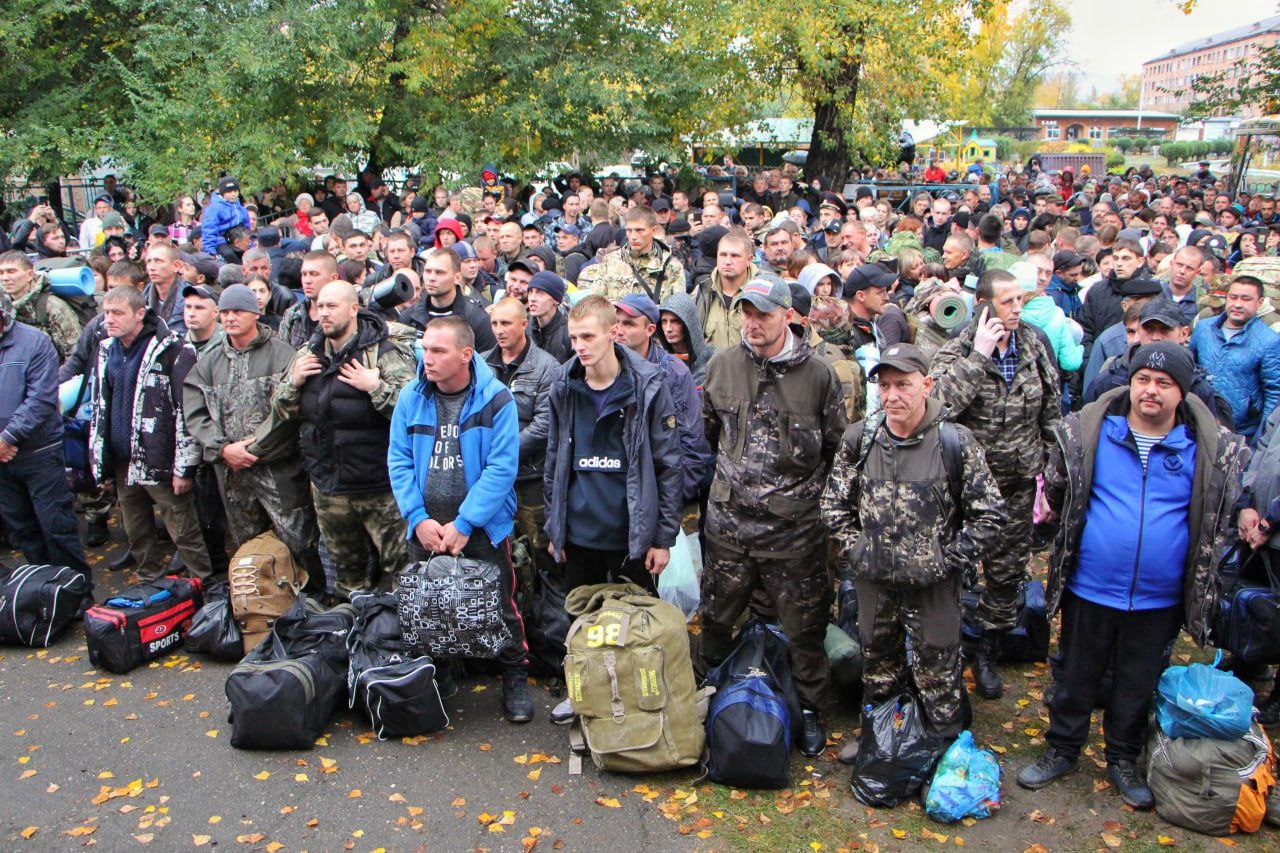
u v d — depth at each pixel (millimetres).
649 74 17094
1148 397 3605
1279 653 4223
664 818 3779
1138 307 5281
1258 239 13180
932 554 3736
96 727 4449
